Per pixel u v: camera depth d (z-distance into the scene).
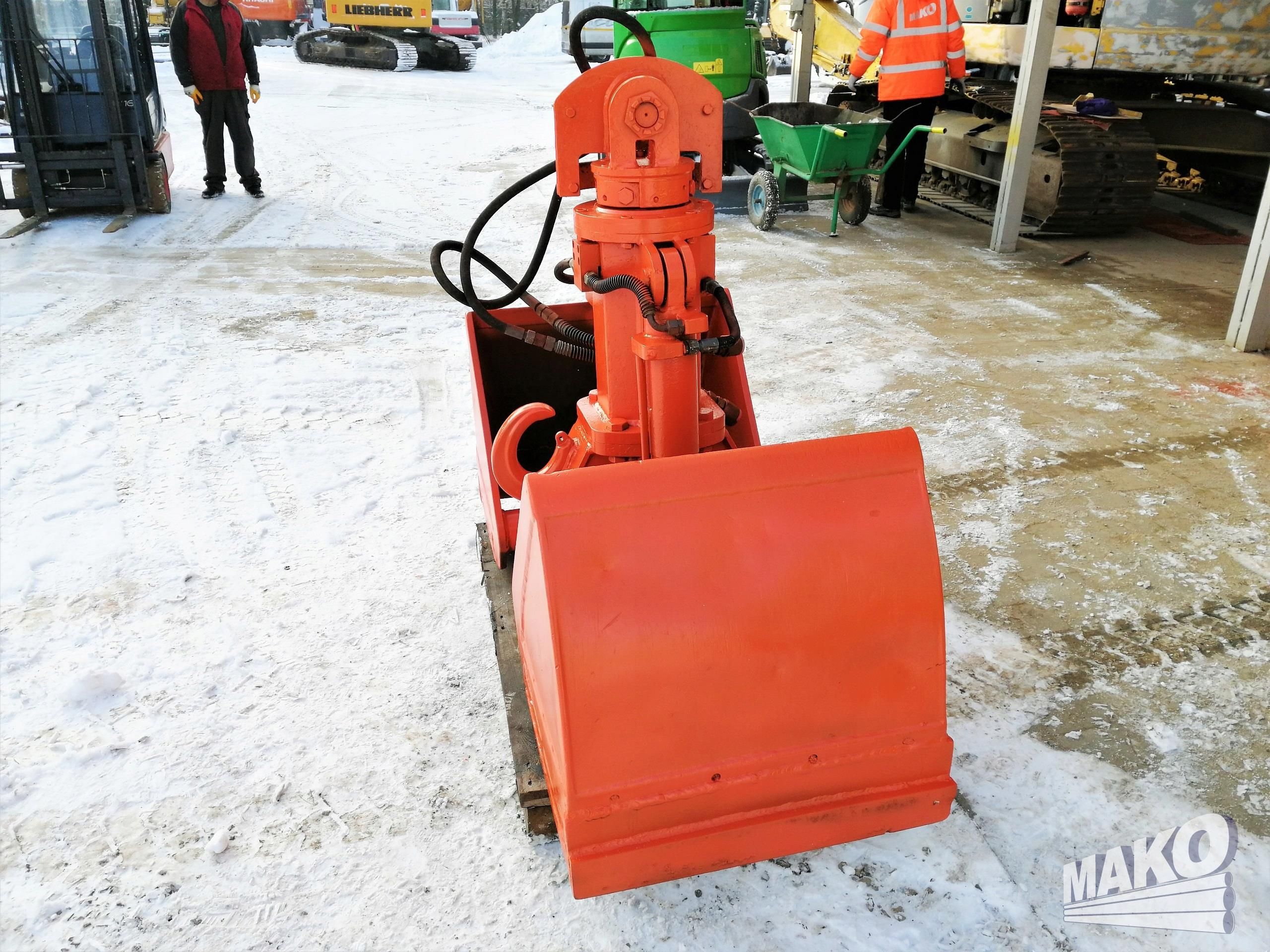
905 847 2.09
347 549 3.29
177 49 8.30
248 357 5.03
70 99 7.88
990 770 2.30
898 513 1.83
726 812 1.82
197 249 7.25
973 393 4.59
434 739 2.42
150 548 3.27
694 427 2.14
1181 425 4.24
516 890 1.99
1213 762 2.34
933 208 9.23
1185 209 9.05
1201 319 5.73
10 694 2.57
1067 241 7.83
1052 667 2.69
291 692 2.59
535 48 26.31
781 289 6.34
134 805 2.21
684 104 2.03
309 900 1.97
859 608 1.80
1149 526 3.42
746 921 1.91
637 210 2.01
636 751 1.73
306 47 21.72
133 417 4.28
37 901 1.97
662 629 1.70
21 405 4.37
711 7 8.52
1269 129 7.87
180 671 2.67
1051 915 1.92
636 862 1.78
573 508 1.69
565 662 1.67
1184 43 7.23
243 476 3.77
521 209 8.56
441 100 16.02
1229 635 2.82
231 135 8.71
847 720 1.83
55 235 7.64
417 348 5.19
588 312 2.96
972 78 8.68
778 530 1.77
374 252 7.20
